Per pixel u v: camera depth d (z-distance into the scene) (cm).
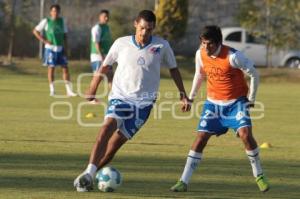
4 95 6362
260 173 2488
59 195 2350
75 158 3167
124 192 2433
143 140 3809
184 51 10619
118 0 10512
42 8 9362
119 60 2512
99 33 6084
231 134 4141
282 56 10381
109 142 2494
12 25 9562
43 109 5266
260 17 9638
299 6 9444
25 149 3406
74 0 10481
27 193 2378
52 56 6266
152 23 2477
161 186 2566
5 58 9812
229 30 10438
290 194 2477
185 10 9738
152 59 2494
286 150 3594
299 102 6425
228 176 2809
